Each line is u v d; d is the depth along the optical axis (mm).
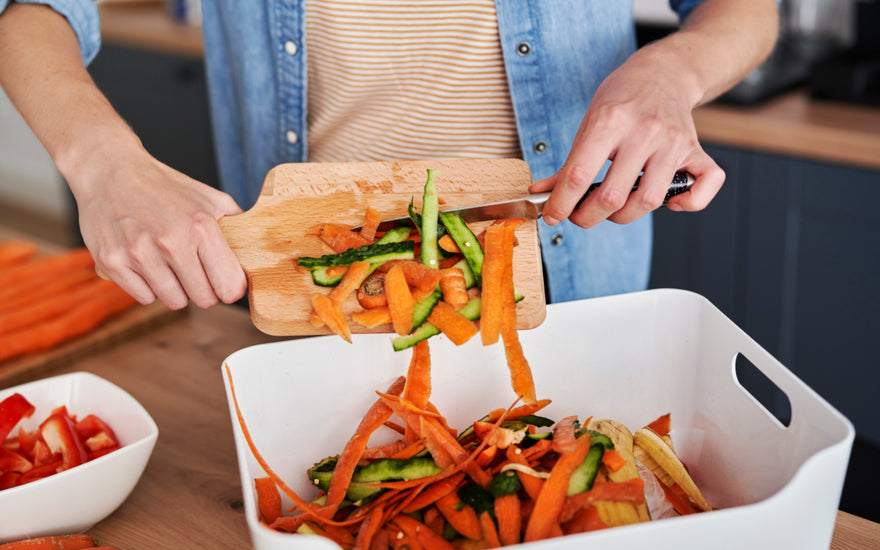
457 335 729
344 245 783
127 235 750
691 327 791
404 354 790
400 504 718
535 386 808
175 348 1000
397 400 751
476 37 920
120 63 2148
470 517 700
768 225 1390
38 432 839
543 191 790
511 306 742
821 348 1411
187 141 2094
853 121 1322
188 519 774
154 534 762
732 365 757
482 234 793
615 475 708
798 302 1407
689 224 1458
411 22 924
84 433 826
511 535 688
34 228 2770
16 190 2900
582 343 801
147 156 796
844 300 1364
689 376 799
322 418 789
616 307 796
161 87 2076
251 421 767
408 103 966
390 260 767
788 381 700
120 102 2209
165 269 754
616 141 753
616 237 1023
